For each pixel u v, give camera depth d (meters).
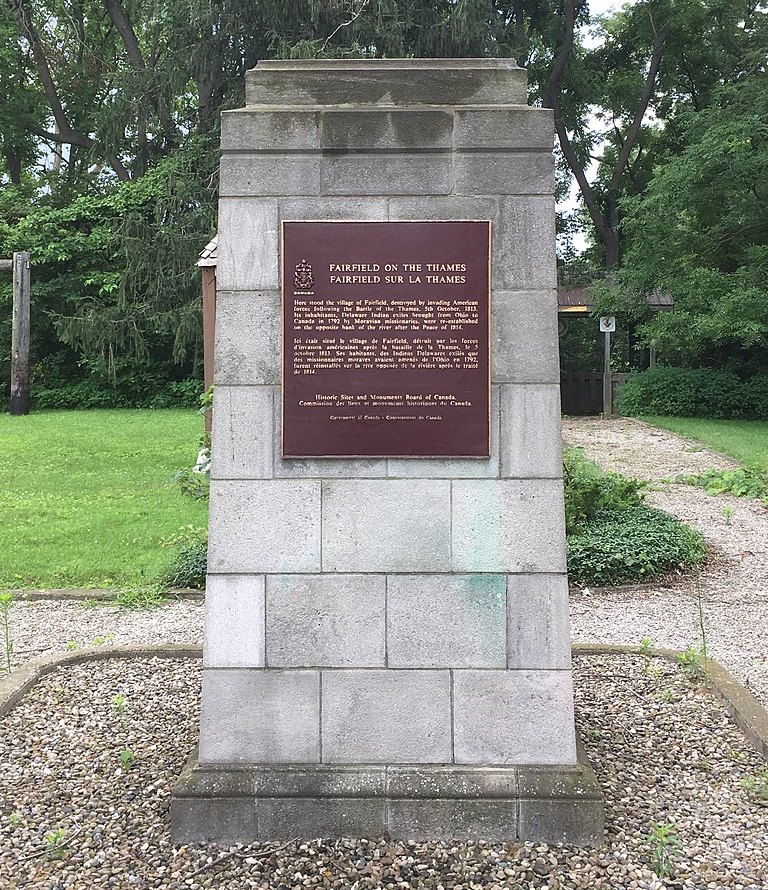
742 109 20.39
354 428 3.64
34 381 26.83
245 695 3.66
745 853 3.56
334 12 21.30
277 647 3.65
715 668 5.45
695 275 20.03
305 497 3.65
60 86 30.98
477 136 3.61
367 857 3.49
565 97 29.20
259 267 3.65
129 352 25.33
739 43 27.20
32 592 7.69
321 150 3.62
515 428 3.64
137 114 24.95
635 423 20.88
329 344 3.65
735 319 19.31
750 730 4.59
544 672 3.64
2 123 29.81
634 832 3.68
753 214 20.52
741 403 21.78
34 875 3.44
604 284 23.05
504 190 3.62
